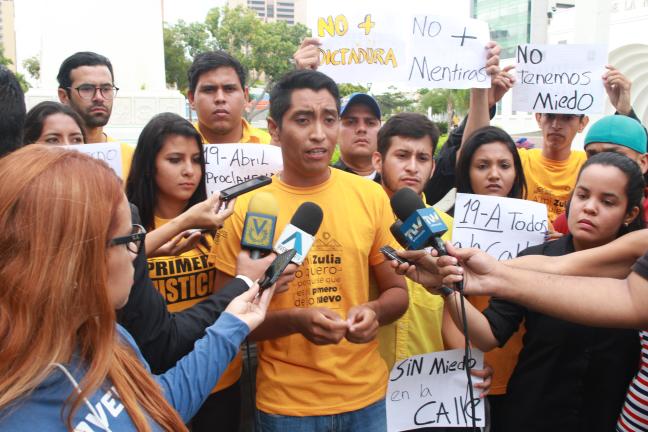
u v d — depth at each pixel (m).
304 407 1.98
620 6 20.17
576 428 2.03
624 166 2.07
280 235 1.91
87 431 1.02
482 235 2.56
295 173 2.14
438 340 2.46
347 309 2.09
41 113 2.98
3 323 0.96
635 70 19.97
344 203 2.14
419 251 1.85
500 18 41.50
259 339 1.98
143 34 12.73
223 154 2.96
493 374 2.36
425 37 3.25
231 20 33.12
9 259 0.98
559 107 3.56
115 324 1.13
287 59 33.91
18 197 0.99
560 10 30.70
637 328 1.72
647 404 1.84
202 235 2.21
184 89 34.66
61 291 0.99
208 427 2.41
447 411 2.20
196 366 1.44
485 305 2.45
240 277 1.77
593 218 2.09
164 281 2.38
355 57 3.26
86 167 1.07
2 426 0.96
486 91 3.43
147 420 1.13
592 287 1.74
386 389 2.18
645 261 1.69
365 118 3.46
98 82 3.99
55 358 0.99
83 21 12.17
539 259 2.07
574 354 2.02
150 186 2.54
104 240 1.05
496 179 2.73
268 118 2.26
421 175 2.70
